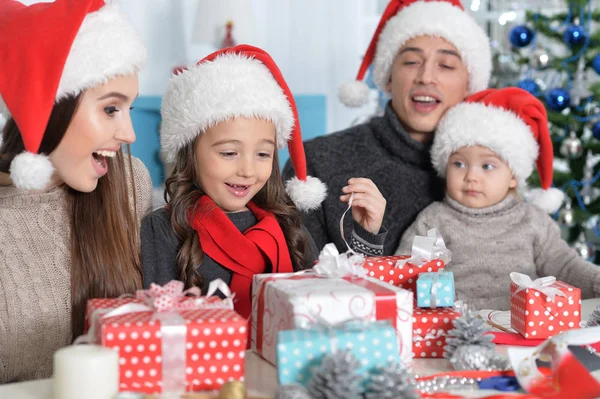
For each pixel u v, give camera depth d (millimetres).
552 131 2547
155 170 3176
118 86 1100
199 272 1304
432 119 1822
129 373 823
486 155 1708
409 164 1876
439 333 1038
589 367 955
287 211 1428
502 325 1192
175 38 3283
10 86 1012
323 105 3547
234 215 1373
